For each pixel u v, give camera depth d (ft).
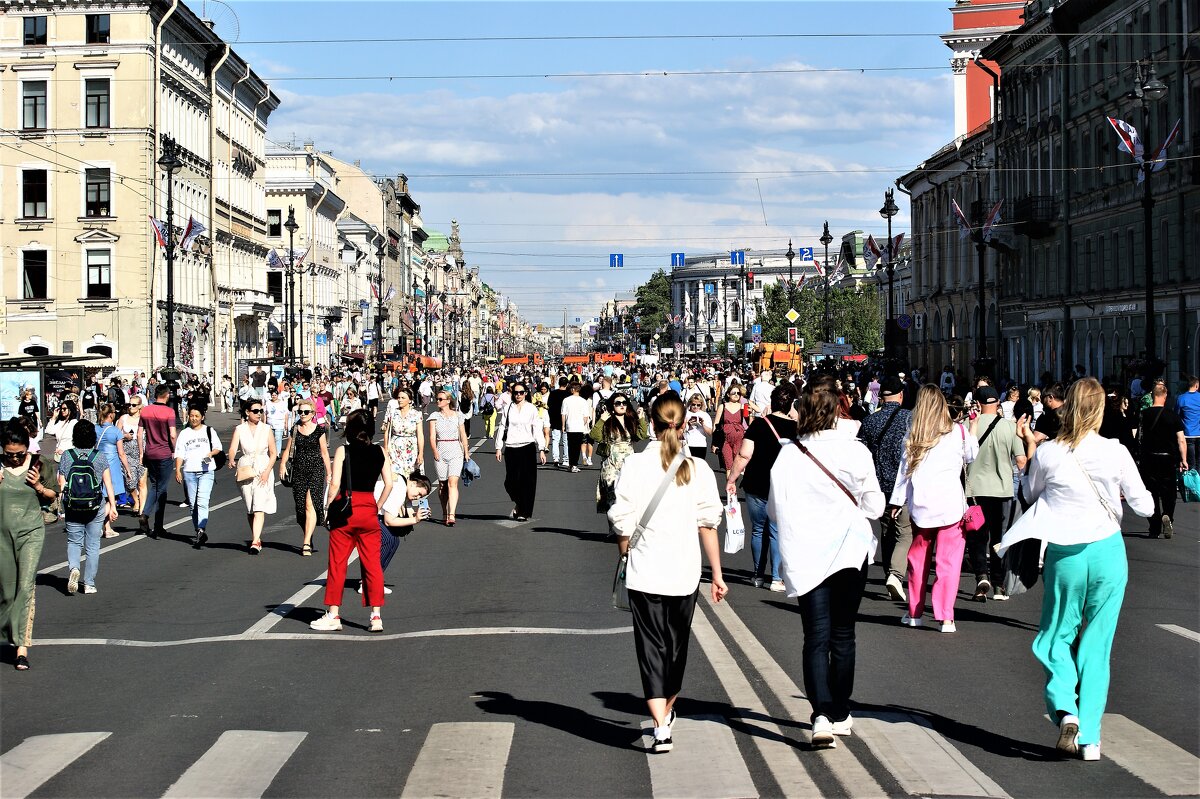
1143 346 175.11
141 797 25.14
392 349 506.07
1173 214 165.07
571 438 118.73
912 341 318.04
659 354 529.04
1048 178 214.90
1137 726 30.04
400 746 28.86
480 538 70.49
